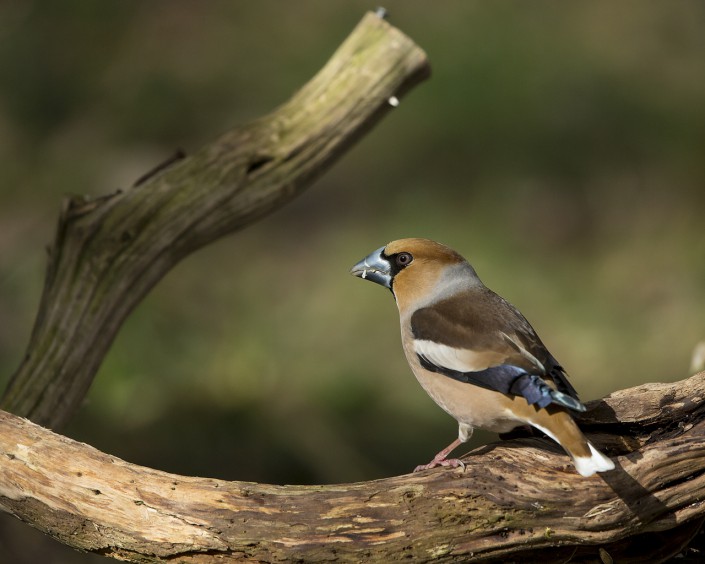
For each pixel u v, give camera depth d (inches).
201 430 458.3
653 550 225.8
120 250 266.2
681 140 634.8
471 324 255.8
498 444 223.5
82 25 709.3
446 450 253.3
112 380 465.4
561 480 210.5
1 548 362.0
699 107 649.0
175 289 547.5
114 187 604.7
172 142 642.8
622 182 618.2
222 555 207.3
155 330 497.4
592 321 537.3
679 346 512.4
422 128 657.6
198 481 208.1
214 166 275.4
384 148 655.8
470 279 276.8
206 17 730.8
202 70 691.4
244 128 283.0
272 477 437.7
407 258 278.8
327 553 206.1
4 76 669.3
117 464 209.6
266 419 473.1
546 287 557.9
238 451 449.4
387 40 290.2
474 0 708.0
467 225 597.9
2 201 594.6
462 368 245.0
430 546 208.4
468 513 207.9
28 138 637.3
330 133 285.9
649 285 554.3
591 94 658.2
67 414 267.6
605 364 512.4
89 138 640.4
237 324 535.8
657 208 602.2
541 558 220.2
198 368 497.0
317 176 291.0
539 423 224.8
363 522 206.2
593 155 633.6
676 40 693.9
